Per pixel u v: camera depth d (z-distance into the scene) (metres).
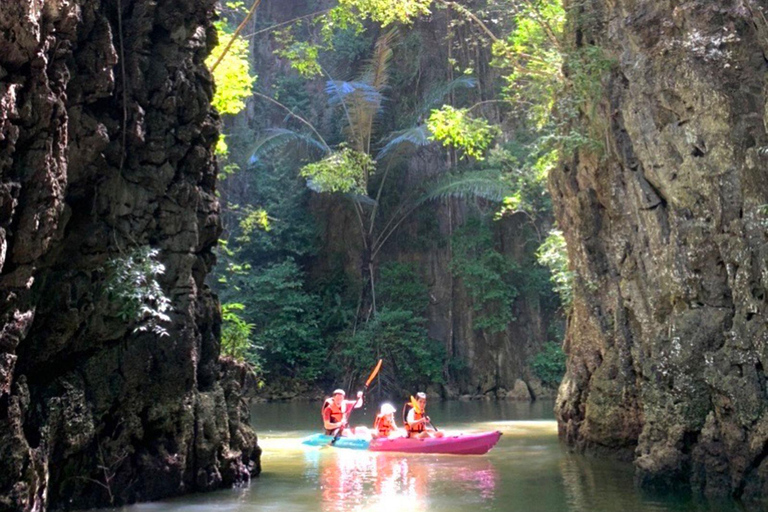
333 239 31.58
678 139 10.93
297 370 29.44
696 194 10.55
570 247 14.30
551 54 13.88
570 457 13.30
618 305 12.61
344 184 19.41
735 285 9.57
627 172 12.12
